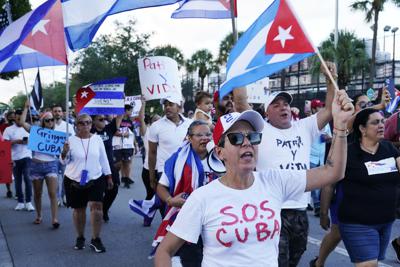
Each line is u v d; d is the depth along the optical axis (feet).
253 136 8.24
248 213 8.02
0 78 83.56
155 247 14.03
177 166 13.91
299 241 13.19
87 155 21.50
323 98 86.94
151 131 21.16
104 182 22.06
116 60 107.34
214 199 8.09
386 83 30.01
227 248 7.95
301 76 123.75
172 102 20.89
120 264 19.70
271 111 13.57
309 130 13.89
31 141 23.95
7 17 29.60
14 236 24.38
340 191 14.15
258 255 7.96
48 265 19.71
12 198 36.01
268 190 8.39
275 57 11.15
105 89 26.78
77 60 107.76
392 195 13.94
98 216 21.56
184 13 22.08
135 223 27.04
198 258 12.69
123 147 38.45
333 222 15.83
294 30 10.96
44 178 26.73
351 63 97.50
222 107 18.95
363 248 13.71
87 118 21.80
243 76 11.60
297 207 12.96
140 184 41.34
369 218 13.71
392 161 14.05
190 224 8.08
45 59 22.08
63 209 31.32
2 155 22.52
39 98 33.24
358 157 13.92
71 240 23.56
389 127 24.29
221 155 8.54
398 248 19.10
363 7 87.61
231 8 15.60
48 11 21.45
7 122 38.34
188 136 14.10
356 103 22.56
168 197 13.83
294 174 8.70
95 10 22.77
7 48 21.50
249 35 11.78
